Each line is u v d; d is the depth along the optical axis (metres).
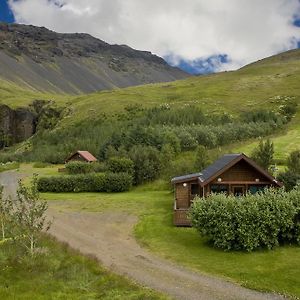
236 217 28.28
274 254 27.03
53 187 59.41
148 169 61.94
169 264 25.75
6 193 60.78
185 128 99.75
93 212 43.84
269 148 53.59
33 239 27.36
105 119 179.75
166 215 40.66
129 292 19.98
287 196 29.72
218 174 37.94
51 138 170.50
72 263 24.50
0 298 18.50
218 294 20.33
